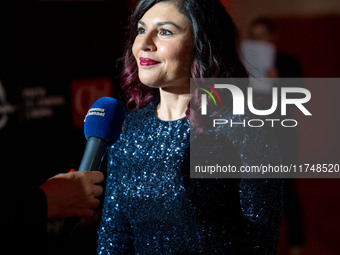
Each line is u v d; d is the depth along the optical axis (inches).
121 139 59.4
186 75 56.6
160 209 55.8
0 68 114.0
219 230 53.4
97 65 138.5
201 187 53.9
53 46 127.0
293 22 268.2
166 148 56.4
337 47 269.3
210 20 55.1
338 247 154.1
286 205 147.6
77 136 132.3
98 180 48.6
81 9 134.4
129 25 62.6
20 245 44.6
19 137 116.6
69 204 46.8
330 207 182.5
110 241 59.5
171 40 54.4
